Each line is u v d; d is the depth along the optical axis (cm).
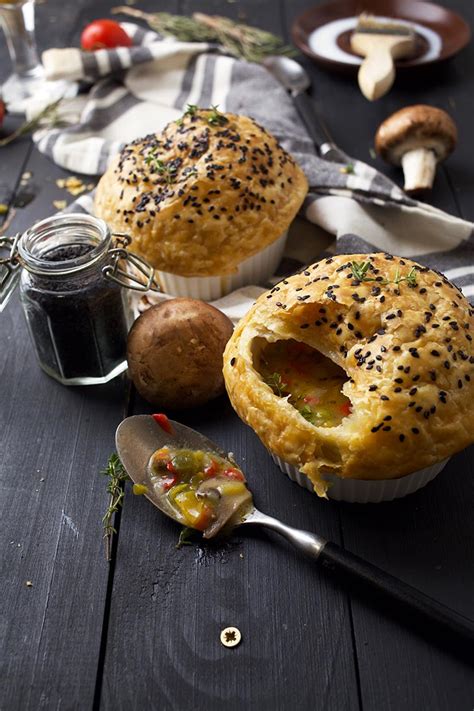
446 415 45
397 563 47
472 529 48
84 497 50
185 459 49
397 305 47
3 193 69
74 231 54
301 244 63
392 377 45
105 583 46
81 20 87
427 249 62
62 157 70
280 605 45
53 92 77
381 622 45
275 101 73
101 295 53
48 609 46
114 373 56
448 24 80
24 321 59
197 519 47
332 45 80
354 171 65
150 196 57
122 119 73
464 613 45
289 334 48
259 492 50
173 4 89
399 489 48
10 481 51
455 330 46
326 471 46
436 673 43
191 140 58
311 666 44
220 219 56
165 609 45
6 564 47
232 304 58
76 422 53
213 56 76
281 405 46
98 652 44
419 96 76
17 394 55
